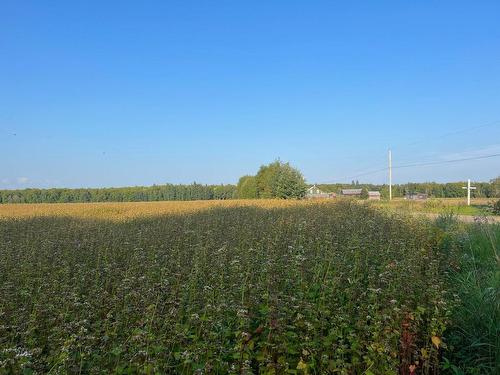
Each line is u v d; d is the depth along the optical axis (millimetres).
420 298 5363
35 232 15305
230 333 4473
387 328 4480
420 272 6371
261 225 13242
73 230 15141
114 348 4121
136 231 14234
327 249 8000
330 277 6078
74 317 4957
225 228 13531
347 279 5965
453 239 10133
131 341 4184
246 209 25750
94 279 6883
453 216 14086
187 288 5648
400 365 4613
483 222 11344
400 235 9703
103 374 3906
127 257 8914
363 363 4449
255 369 4496
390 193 63562
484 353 5137
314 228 11086
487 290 5984
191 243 10203
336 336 4445
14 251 9922
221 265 6438
